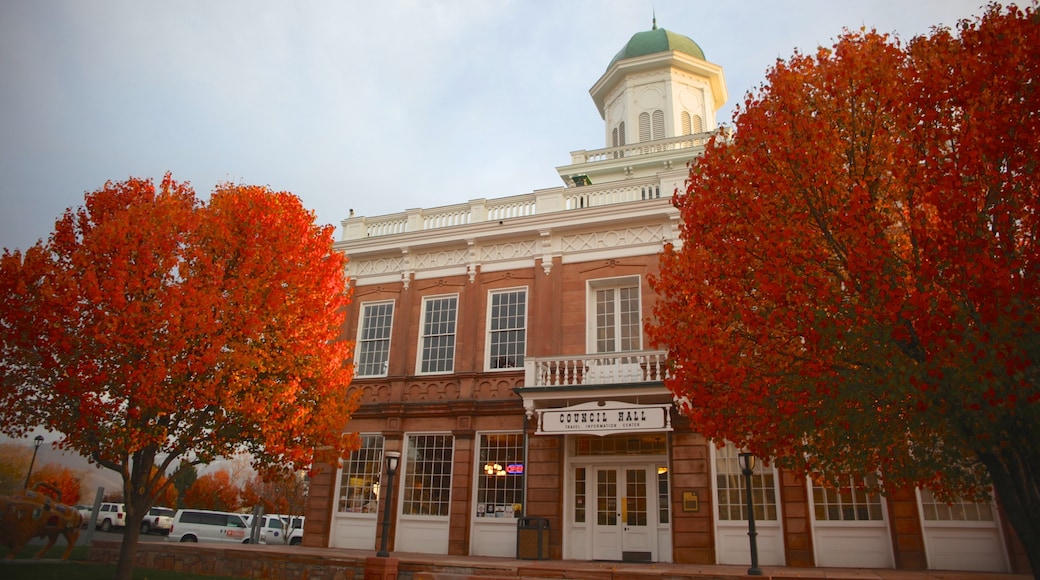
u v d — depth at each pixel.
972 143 7.90
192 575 16.20
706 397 10.70
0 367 13.00
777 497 16.12
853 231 8.73
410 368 21.30
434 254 22.33
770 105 10.73
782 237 9.52
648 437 17.94
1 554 17.33
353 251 23.16
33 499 17.31
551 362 18.42
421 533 19.28
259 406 13.62
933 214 9.66
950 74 8.70
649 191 20.62
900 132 9.16
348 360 22.25
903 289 8.38
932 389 8.07
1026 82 7.87
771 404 9.99
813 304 9.30
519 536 17.02
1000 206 7.83
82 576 14.23
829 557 15.52
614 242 20.02
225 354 13.66
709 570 13.97
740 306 10.41
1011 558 14.18
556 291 20.09
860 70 9.79
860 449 9.89
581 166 26.31
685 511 16.52
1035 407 7.57
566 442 18.39
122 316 12.70
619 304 19.67
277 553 16.59
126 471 13.70
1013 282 7.61
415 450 20.31
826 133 9.66
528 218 20.88
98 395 12.99
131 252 13.47
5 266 13.09
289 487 50.28
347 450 16.78
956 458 9.95
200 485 60.62
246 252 14.45
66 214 14.22
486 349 20.53
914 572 13.80
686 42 28.80
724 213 10.81
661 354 17.30
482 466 19.25
